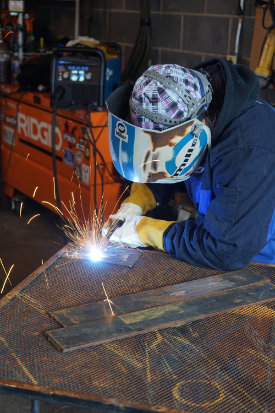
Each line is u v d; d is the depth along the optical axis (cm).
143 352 114
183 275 150
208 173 164
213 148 157
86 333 118
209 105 157
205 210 174
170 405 99
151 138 144
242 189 150
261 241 153
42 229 354
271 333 122
